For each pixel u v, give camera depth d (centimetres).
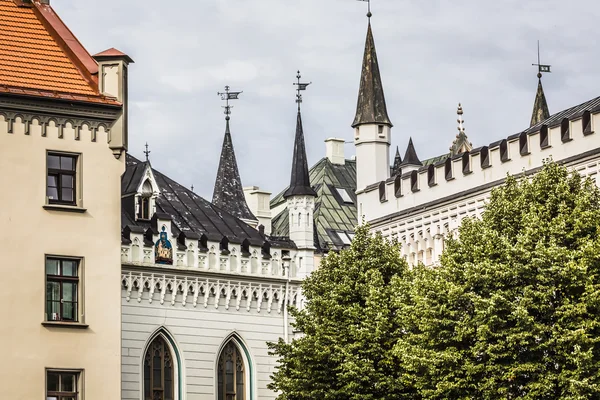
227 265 10831
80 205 8494
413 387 9250
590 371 8050
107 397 8375
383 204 11644
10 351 8175
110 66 8731
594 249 8144
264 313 10994
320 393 9425
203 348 10656
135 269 10350
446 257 8794
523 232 8469
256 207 15838
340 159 16488
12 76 8544
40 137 8456
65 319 8369
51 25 8950
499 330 8219
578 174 8769
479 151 10675
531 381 8150
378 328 9212
